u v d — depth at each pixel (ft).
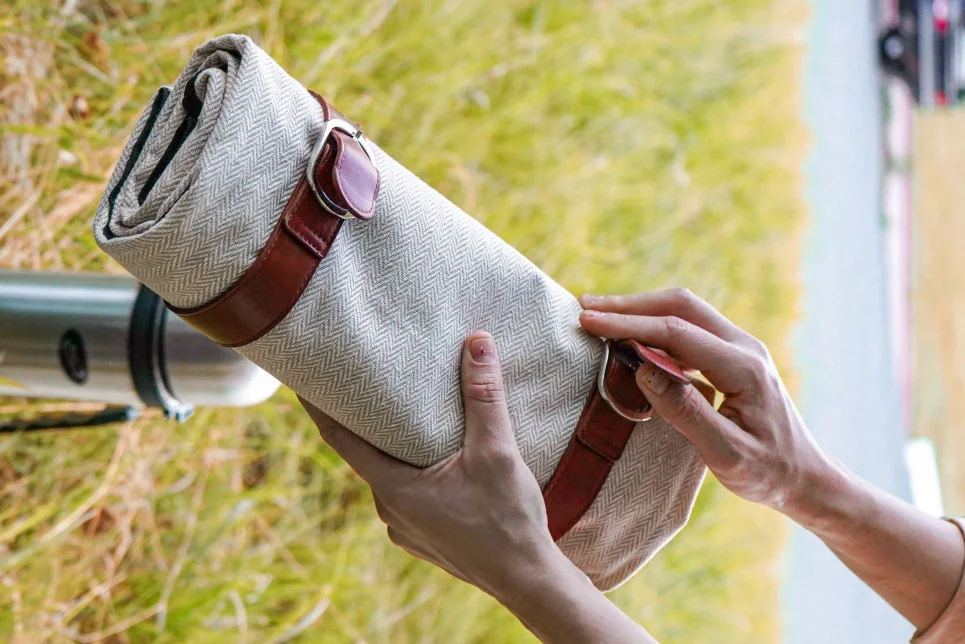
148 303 2.79
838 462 2.94
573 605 2.23
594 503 2.64
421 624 5.77
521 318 2.51
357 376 2.21
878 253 15.43
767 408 2.61
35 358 2.91
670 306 2.75
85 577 4.21
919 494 15.67
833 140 13.57
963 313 19.94
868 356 14.43
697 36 9.17
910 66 15.61
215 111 1.97
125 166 2.10
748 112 10.10
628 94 7.99
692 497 2.78
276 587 4.95
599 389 2.60
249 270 1.99
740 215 9.84
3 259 3.92
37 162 4.12
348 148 2.05
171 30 4.80
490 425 2.32
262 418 5.03
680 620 8.12
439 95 6.19
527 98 6.97
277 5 5.10
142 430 4.36
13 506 3.98
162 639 4.42
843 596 12.28
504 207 6.63
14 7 4.01
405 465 2.37
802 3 11.98
